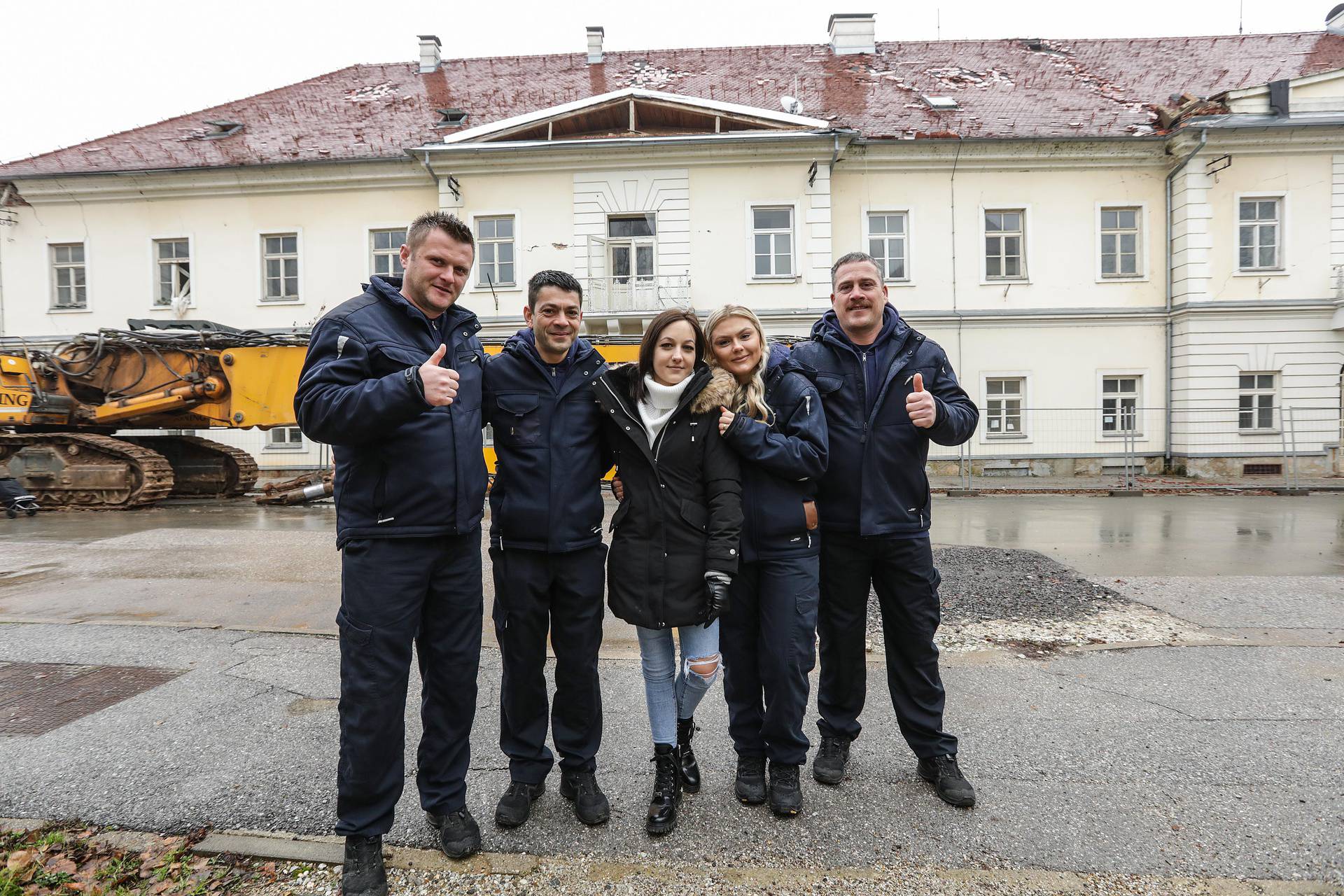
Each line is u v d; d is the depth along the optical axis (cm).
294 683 370
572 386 253
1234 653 407
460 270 235
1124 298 1650
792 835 238
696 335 254
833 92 1873
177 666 395
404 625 220
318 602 534
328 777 274
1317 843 229
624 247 1655
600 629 258
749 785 259
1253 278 1582
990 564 642
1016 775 274
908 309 1662
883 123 1711
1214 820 243
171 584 591
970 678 372
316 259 1697
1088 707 335
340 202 1694
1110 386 1664
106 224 1725
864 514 265
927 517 272
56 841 231
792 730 253
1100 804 253
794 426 256
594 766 261
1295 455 1522
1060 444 1652
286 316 1702
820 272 1600
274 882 215
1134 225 1659
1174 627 456
